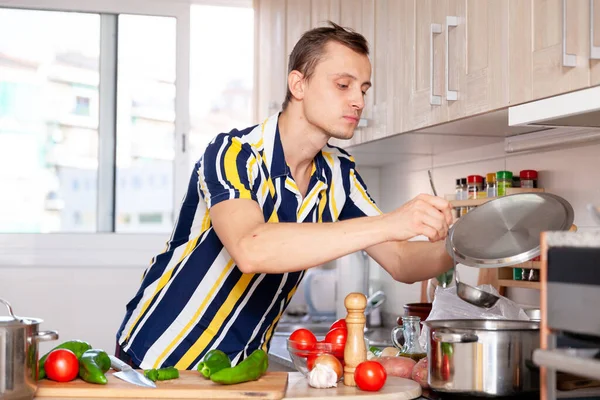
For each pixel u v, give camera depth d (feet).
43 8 11.43
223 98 17.75
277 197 5.79
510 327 5.23
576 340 3.24
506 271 7.57
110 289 11.33
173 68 11.78
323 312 11.36
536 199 5.10
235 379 4.97
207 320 5.90
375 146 8.55
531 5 5.25
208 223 5.84
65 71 11.60
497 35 5.69
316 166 6.15
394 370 5.60
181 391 4.84
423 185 9.71
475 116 6.09
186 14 11.73
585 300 3.19
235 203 5.11
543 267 3.44
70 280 11.24
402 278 6.31
